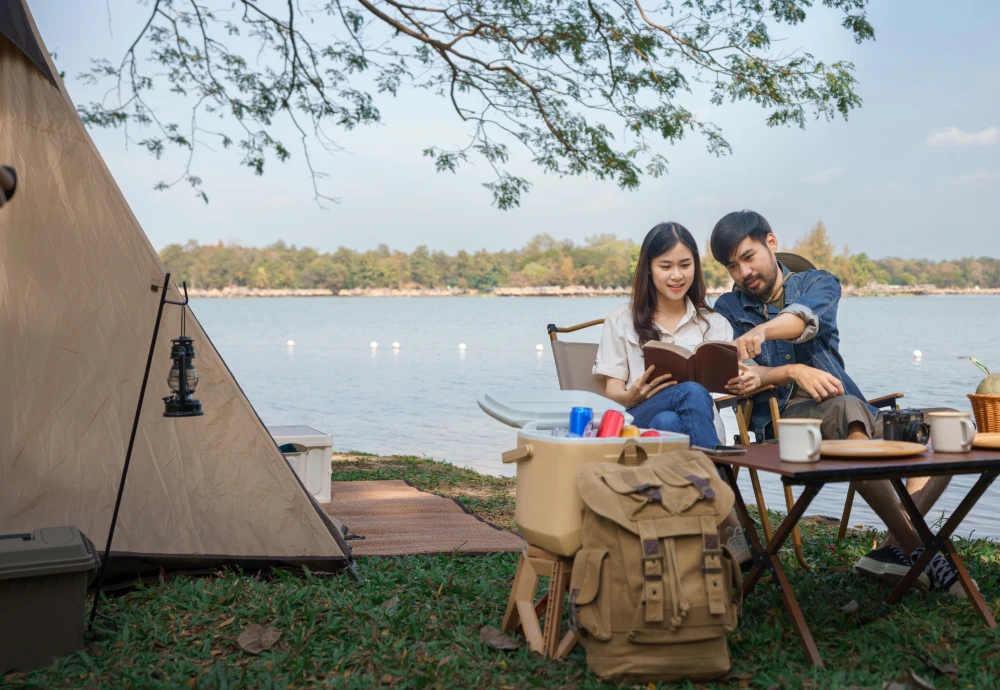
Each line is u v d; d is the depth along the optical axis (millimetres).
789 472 2082
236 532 3115
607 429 2283
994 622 2412
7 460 2881
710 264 48844
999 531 4547
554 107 8391
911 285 90938
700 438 2576
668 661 2004
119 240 3146
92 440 3010
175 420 3158
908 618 2502
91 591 2939
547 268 109938
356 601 2785
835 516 5109
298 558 3135
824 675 2102
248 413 3264
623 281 106812
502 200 8859
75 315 3055
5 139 3029
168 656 2354
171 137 8992
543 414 2469
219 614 2660
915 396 12023
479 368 20000
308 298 114562
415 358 23516
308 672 2225
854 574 3039
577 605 2039
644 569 1965
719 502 2014
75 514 2908
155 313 3160
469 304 91125
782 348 3340
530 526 2219
